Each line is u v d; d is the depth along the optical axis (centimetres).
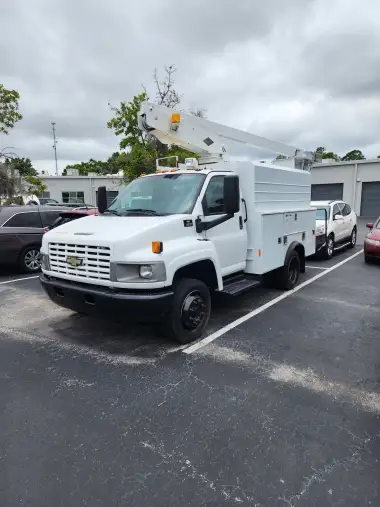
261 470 252
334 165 3072
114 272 398
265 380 373
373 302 646
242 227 565
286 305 625
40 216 937
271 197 620
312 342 469
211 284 501
